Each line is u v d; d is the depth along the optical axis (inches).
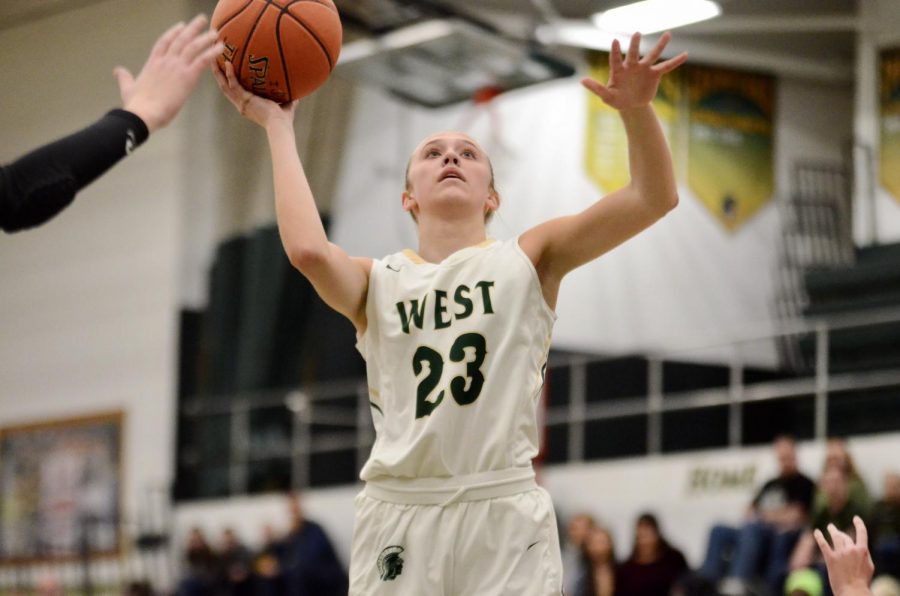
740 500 567.5
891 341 669.3
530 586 164.2
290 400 753.6
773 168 848.9
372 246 812.6
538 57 717.3
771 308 825.5
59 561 853.8
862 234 760.3
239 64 179.9
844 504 476.1
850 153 784.9
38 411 885.2
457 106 790.5
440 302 172.2
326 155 816.9
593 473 623.5
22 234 908.6
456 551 165.9
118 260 861.2
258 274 818.2
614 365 784.3
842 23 791.7
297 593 628.4
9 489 887.7
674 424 778.2
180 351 823.1
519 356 170.1
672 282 811.4
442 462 166.7
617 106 166.9
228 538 696.4
